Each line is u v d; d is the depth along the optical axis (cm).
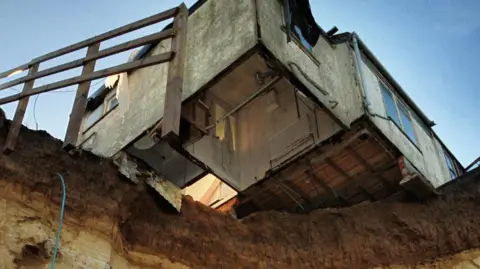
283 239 1426
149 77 1611
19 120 1126
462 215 1434
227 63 1339
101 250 1169
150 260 1257
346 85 1562
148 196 1304
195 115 1425
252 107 1742
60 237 1135
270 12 1416
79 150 1259
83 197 1207
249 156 1664
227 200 1683
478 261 1352
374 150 1508
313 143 1526
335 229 1457
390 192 1570
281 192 1608
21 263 1055
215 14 1487
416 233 1420
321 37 1634
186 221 1338
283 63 1354
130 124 1545
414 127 1809
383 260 1392
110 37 1197
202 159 1548
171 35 1138
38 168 1186
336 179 1569
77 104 1095
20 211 1124
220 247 1343
